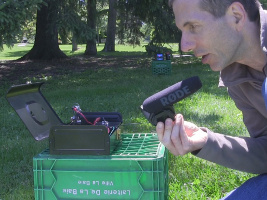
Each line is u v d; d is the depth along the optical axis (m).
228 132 5.00
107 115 2.54
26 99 2.39
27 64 17.55
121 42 24.17
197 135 1.91
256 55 1.79
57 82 11.84
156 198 2.09
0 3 8.62
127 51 30.73
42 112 2.46
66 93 8.88
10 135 5.50
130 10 15.37
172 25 14.98
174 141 1.75
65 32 15.09
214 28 1.67
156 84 9.80
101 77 12.60
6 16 8.61
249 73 1.91
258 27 1.74
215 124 5.48
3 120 6.39
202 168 3.78
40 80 12.60
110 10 29.80
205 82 9.59
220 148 1.93
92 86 10.26
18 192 3.53
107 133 2.10
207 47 1.71
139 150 2.27
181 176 3.64
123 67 16.22
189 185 3.47
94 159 2.10
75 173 2.13
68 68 16.36
